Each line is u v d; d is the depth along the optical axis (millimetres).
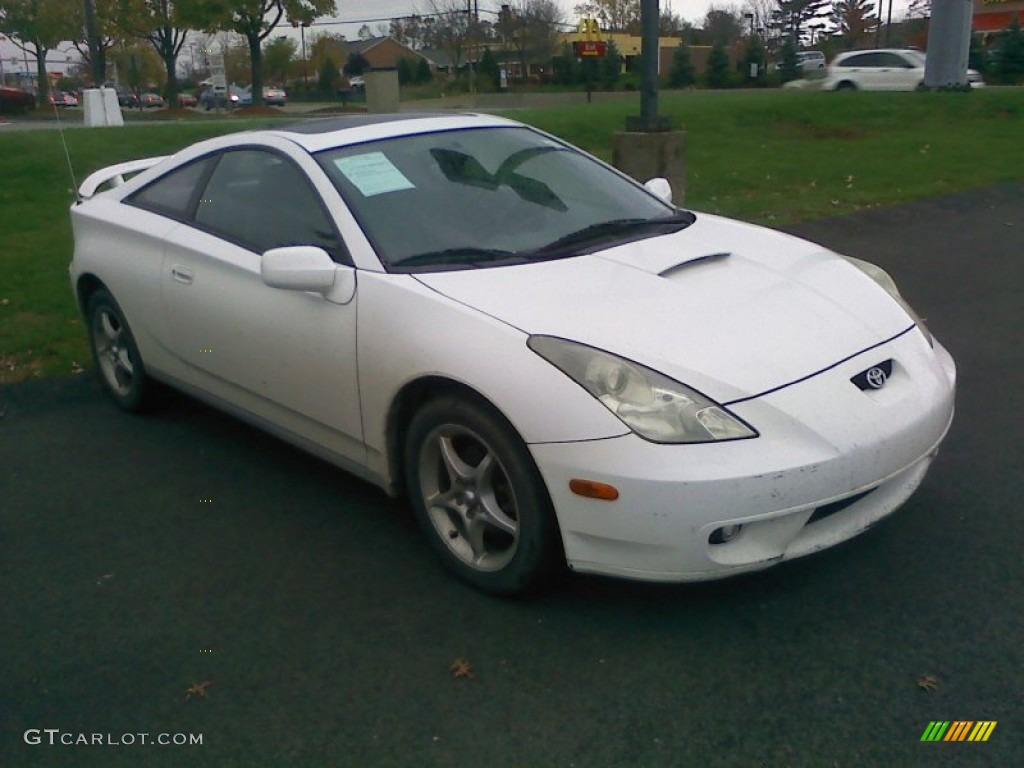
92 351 5477
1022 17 49125
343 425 3816
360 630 3307
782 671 3004
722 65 46906
